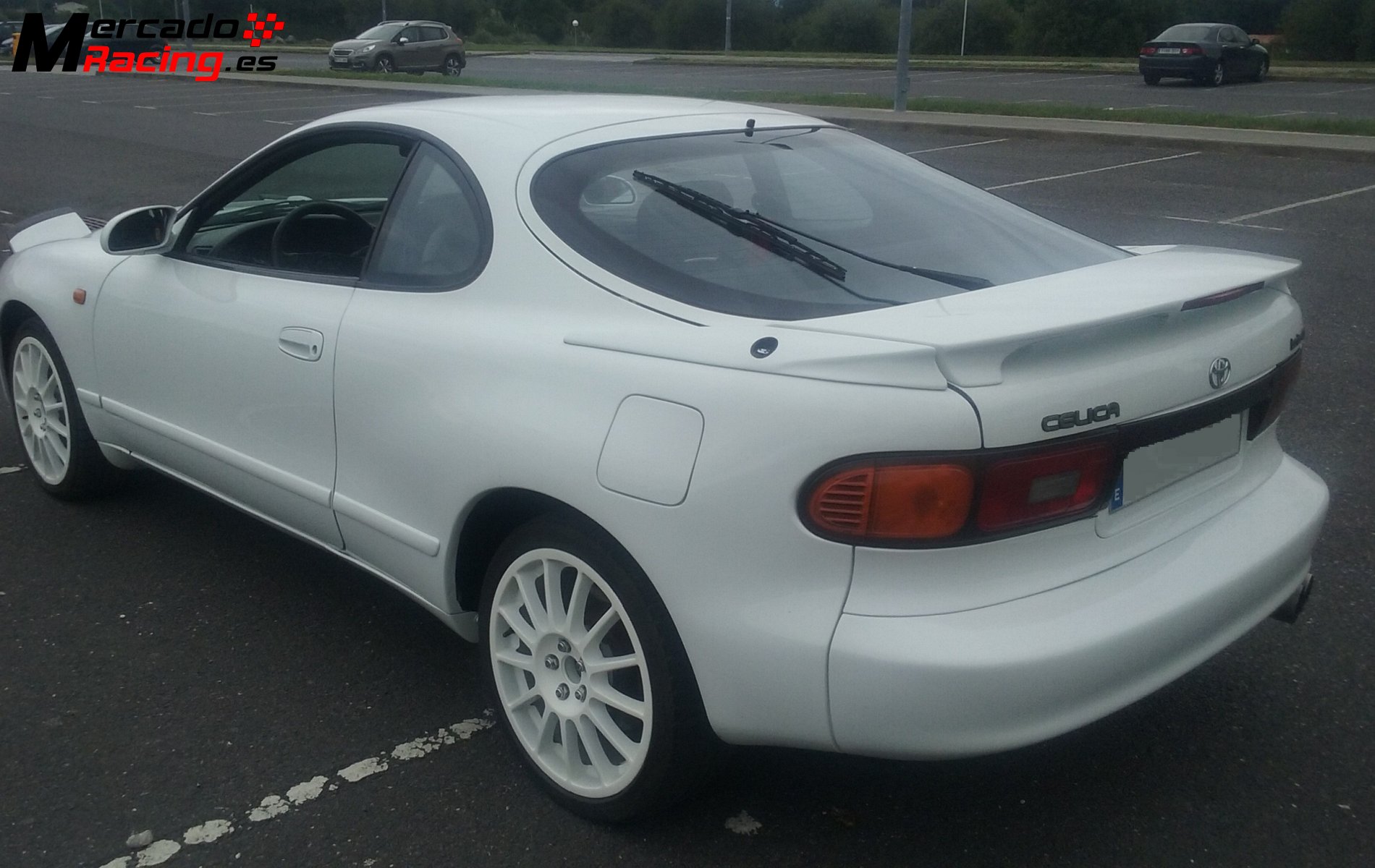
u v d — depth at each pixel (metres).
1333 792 3.03
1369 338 7.30
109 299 4.21
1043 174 14.98
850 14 65.44
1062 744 3.25
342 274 3.52
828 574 2.39
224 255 3.95
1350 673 3.59
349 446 3.34
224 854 2.82
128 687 3.53
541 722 2.98
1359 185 13.78
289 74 34.59
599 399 2.69
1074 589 2.47
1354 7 51.84
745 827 2.91
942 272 2.94
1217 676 3.58
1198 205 12.40
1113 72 40.59
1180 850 2.82
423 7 83.06
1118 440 2.46
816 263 2.90
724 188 3.15
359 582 4.22
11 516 4.73
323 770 3.14
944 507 2.31
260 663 3.67
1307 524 2.97
